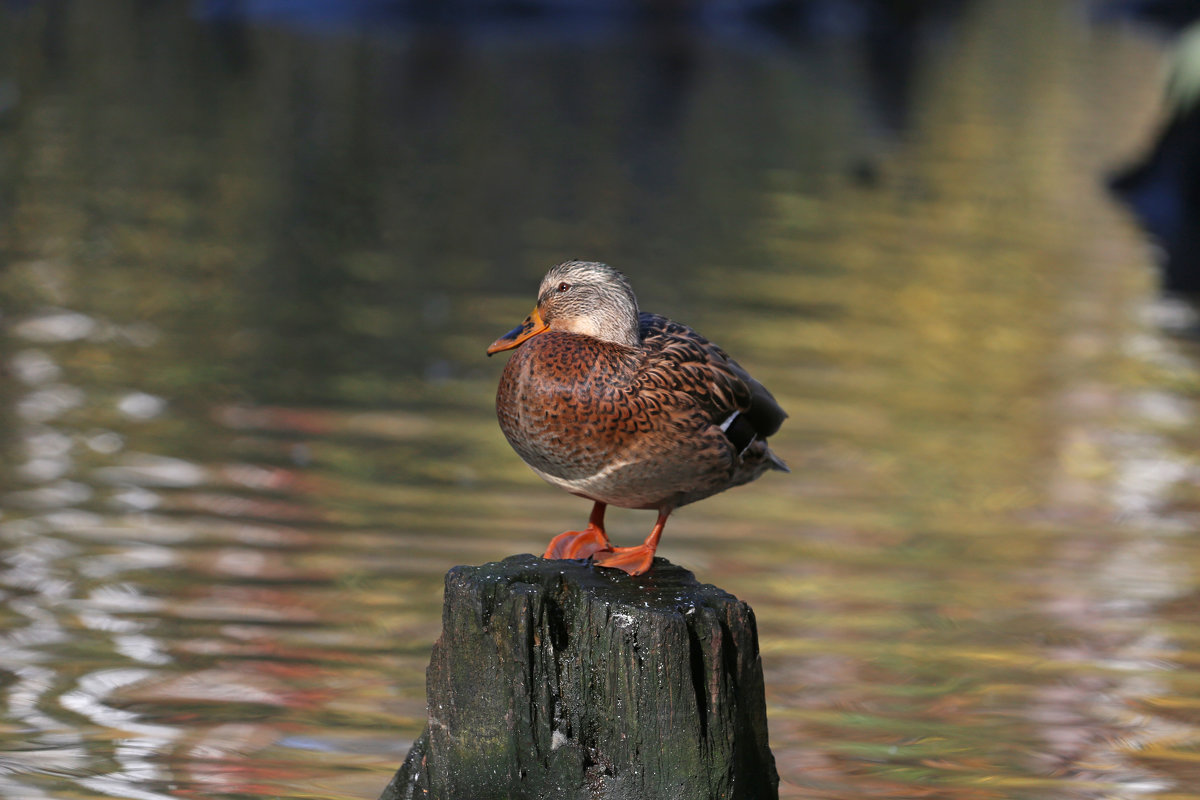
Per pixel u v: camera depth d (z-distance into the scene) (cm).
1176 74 2612
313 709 768
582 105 3225
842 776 723
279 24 4228
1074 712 803
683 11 5084
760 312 1719
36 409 1241
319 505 1066
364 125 2820
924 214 2355
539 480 1146
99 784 674
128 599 895
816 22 5288
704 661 527
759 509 1136
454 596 535
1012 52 4684
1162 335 1727
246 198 2159
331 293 1689
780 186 2502
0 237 1836
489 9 4788
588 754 534
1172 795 709
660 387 570
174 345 1452
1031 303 1848
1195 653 891
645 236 2072
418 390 1359
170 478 1104
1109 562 1047
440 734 547
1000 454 1286
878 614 941
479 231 2044
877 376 1505
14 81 2980
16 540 973
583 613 530
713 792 530
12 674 788
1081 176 2755
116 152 2402
